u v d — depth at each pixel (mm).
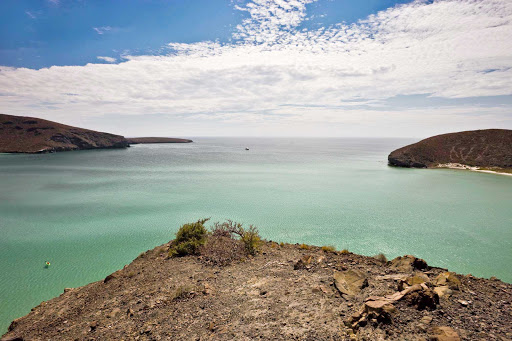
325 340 4449
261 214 38531
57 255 24219
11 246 26297
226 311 6371
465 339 3889
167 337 5547
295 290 7062
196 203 45250
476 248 25953
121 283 9836
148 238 28719
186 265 10922
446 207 42562
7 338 6410
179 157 152875
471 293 5605
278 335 4898
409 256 8898
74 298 9312
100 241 27797
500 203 45312
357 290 6352
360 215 38000
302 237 28969
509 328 4172
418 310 4820
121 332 6082
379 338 4176
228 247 12766
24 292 18000
